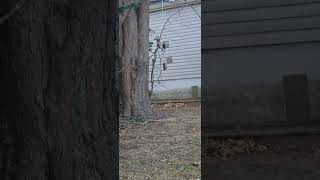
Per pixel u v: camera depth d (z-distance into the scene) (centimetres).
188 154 708
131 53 1082
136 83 1086
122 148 776
